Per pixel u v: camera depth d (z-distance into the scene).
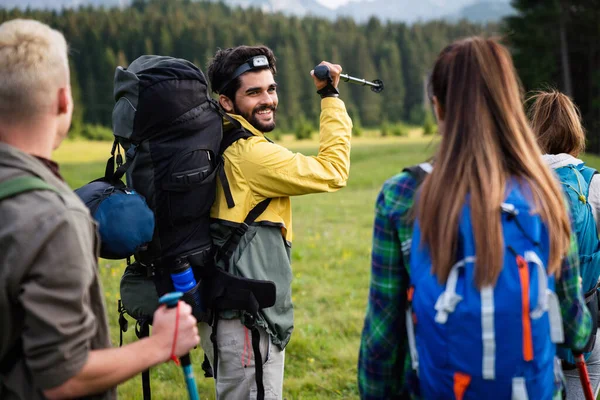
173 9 179.12
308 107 118.25
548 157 2.82
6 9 107.56
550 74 38.78
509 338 1.51
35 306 1.40
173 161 2.40
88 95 106.31
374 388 1.84
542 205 1.62
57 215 1.44
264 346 2.64
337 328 5.59
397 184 1.77
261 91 2.75
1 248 1.40
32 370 1.43
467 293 1.54
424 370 1.61
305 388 4.35
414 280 1.64
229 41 127.81
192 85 2.43
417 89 137.25
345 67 133.38
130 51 119.38
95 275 1.58
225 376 2.64
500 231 1.55
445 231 1.58
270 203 2.65
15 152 1.49
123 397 4.12
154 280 2.53
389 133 110.81
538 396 1.56
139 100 2.38
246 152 2.59
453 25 161.50
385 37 151.75
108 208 2.27
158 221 2.45
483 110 1.66
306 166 2.61
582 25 40.16
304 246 9.55
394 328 1.79
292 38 132.00
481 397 1.54
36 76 1.51
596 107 39.47
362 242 9.90
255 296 2.50
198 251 2.50
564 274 1.72
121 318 2.70
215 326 2.59
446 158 1.66
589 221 2.61
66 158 61.03
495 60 1.70
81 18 119.94
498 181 1.60
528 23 39.59
